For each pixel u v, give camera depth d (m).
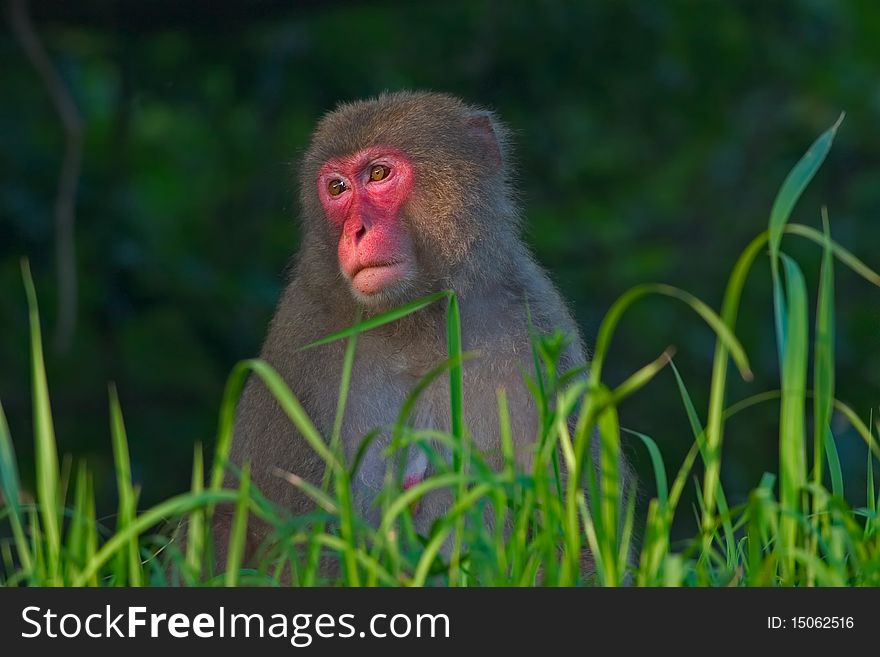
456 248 11.07
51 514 7.31
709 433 7.23
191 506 6.75
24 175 22.09
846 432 22.45
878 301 26.92
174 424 23.16
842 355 25.70
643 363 26.34
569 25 22.95
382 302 10.82
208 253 25.34
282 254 25.59
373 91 23.11
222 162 26.09
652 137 26.58
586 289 27.17
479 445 10.52
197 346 23.72
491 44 23.23
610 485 7.02
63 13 18.97
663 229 28.11
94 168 22.55
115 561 7.39
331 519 7.51
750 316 26.83
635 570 7.47
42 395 7.31
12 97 22.67
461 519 7.64
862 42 28.53
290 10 18.94
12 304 22.28
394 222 11.09
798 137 28.38
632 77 23.70
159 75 22.84
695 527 22.89
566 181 26.42
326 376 10.88
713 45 24.52
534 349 8.69
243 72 22.67
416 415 10.62
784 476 7.27
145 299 22.44
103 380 22.91
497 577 7.20
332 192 11.33
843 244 27.31
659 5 23.30
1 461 7.28
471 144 11.41
